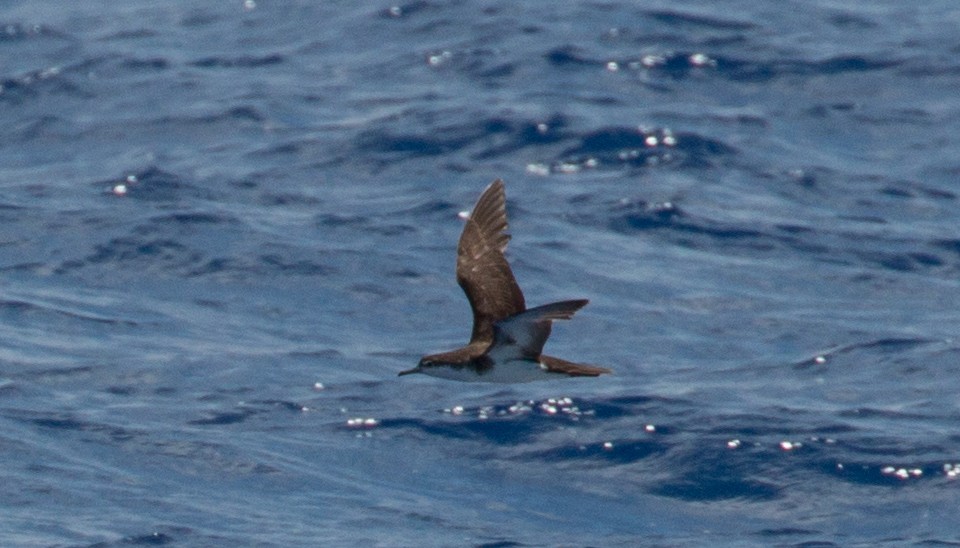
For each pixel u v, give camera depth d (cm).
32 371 2703
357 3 5306
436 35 4947
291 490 2308
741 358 2869
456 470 2402
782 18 5072
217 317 3036
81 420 2506
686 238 3491
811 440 2459
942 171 3909
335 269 3269
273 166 3900
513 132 4059
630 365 2831
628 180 3797
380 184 3803
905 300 3167
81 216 3509
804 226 3547
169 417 2547
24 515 2159
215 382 2706
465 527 2211
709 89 4453
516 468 2406
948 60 4681
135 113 4331
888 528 2214
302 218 3550
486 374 1542
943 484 2320
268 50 4947
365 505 2267
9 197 3634
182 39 5088
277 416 2577
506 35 4881
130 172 3831
